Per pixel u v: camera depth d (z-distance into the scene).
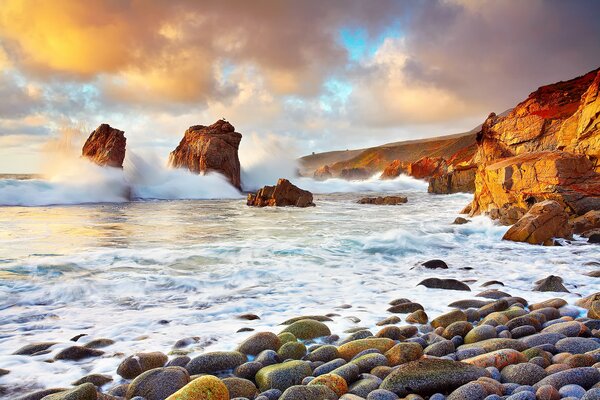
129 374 4.96
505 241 16.16
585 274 10.64
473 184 52.56
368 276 10.58
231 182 57.72
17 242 14.57
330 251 13.70
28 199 34.88
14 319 7.12
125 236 16.47
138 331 6.55
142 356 5.14
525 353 5.13
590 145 24.83
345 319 7.05
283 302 8.27
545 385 4.01
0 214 25.31
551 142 32.94
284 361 5.23
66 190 37.28
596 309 6.89
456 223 21.84
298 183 68.69
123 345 5.92
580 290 9.03
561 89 36.28
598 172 22.36
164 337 6.25
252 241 15.47
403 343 5.41
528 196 20.92
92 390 4.12
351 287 9.48
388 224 21.83
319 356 5.34
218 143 57.59
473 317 7.05
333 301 8.35
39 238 15.57
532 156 22.88
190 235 17.06
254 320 7.14
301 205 34.66
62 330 6.60
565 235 16.27
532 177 21.00
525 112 35.88
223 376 5.01
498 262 12.45
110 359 5.45
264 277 10.28
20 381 4.82
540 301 8.20
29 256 11.93
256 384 4.77
